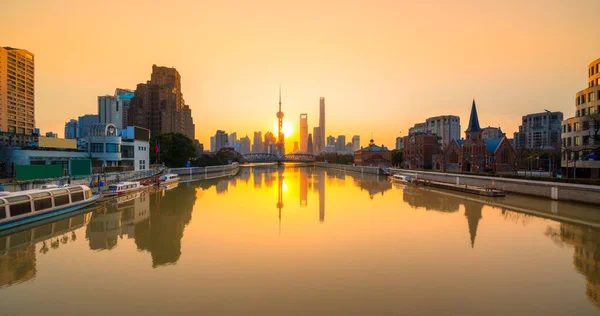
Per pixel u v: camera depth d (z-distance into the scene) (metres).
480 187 63.03
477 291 18.72
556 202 47.56
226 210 43.59
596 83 66.06
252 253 25.31
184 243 27.97
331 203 50.19
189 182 89.06
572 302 17.47
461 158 98.44
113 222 35.94
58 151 63.31
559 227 33.38
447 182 77.25
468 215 39.91
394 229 32.88
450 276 20.89
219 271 21.67
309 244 27.69
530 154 99.50
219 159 166.62
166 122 175.50
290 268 22.20
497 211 42.47
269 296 18.06
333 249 26.33
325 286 19.36
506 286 19.39
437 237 29.88
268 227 33.69
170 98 182.25
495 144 96.19
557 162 100.06
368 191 67.12
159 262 23.34
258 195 60.25
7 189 42.19
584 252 25.48
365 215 40.22
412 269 22.06
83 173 58.25
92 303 17.28
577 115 68.31
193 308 16.73
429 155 120.75
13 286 19.41
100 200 48.44
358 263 23.16
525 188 54.78
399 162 152.62
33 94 148.62
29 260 23.83
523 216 39.06
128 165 79.62
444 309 16.70
